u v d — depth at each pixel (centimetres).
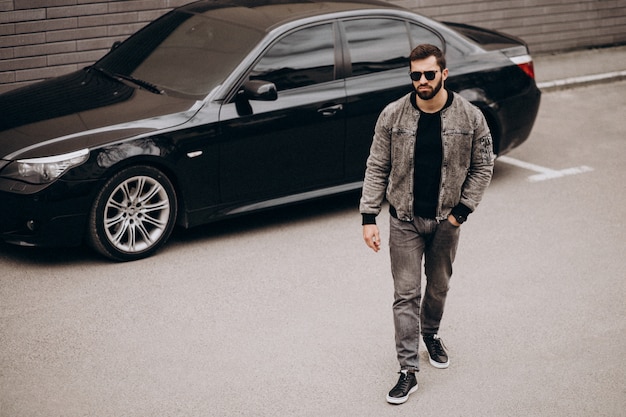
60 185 626
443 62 450
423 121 466
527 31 1334
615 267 683
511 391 516
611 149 968
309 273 663
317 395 507
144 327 577
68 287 628
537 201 815
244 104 695
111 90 724
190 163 676
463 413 493
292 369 534
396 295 502
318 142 734
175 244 709
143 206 669
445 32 806
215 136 682
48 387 505
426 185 477
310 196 744
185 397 501
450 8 1258
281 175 725
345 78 744
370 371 534
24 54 973
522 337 577
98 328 573
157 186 669
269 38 715
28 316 586
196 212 693
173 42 764
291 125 715
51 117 676
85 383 511
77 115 677
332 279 655
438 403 502
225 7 787
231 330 577
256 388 512
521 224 762
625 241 732
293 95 718
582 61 1320
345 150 750
